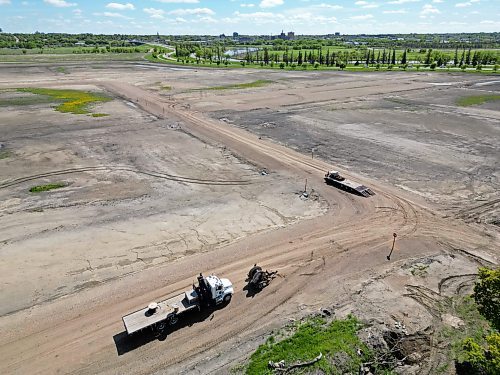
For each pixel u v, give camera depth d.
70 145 47.81
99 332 19.23
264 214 31.59
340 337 18.44
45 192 34.75
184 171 40.44
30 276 23.28
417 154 46.28
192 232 28.56
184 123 59.59
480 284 18.55
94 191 35.16
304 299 21.75
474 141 51.38
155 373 16.84
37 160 42.53
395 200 34.31
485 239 28.39
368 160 44.34
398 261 25.52
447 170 41.19
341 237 28.34
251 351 17.94
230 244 27.12
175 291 22.16
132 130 55.09
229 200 33.97
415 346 18.41
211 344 18.50
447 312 20.73
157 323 18.91
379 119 63.50
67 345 18.44
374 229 29.55
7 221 29.59
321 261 25.38
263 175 39.88
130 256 25.47
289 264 25.02
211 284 20.45
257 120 62.31
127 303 21.17
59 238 27.38
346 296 21.95
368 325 19.45
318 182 38.25
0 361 17.48
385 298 21.77
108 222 29.70
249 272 23.14
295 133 55.00
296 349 17.77
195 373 16.77
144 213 31.27
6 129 54.25
